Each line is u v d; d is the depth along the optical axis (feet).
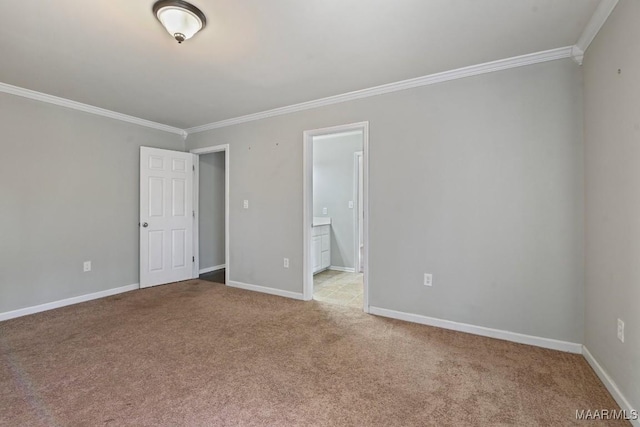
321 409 5.60
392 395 6.01
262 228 13.11
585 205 7.45
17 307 10.36
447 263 9.25
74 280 11.77
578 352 7.70
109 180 12.84
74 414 5.43
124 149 13.35
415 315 9.76
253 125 13.32
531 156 8.15
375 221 10.36
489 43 7.47
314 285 14.48
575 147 7.70
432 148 9.41
